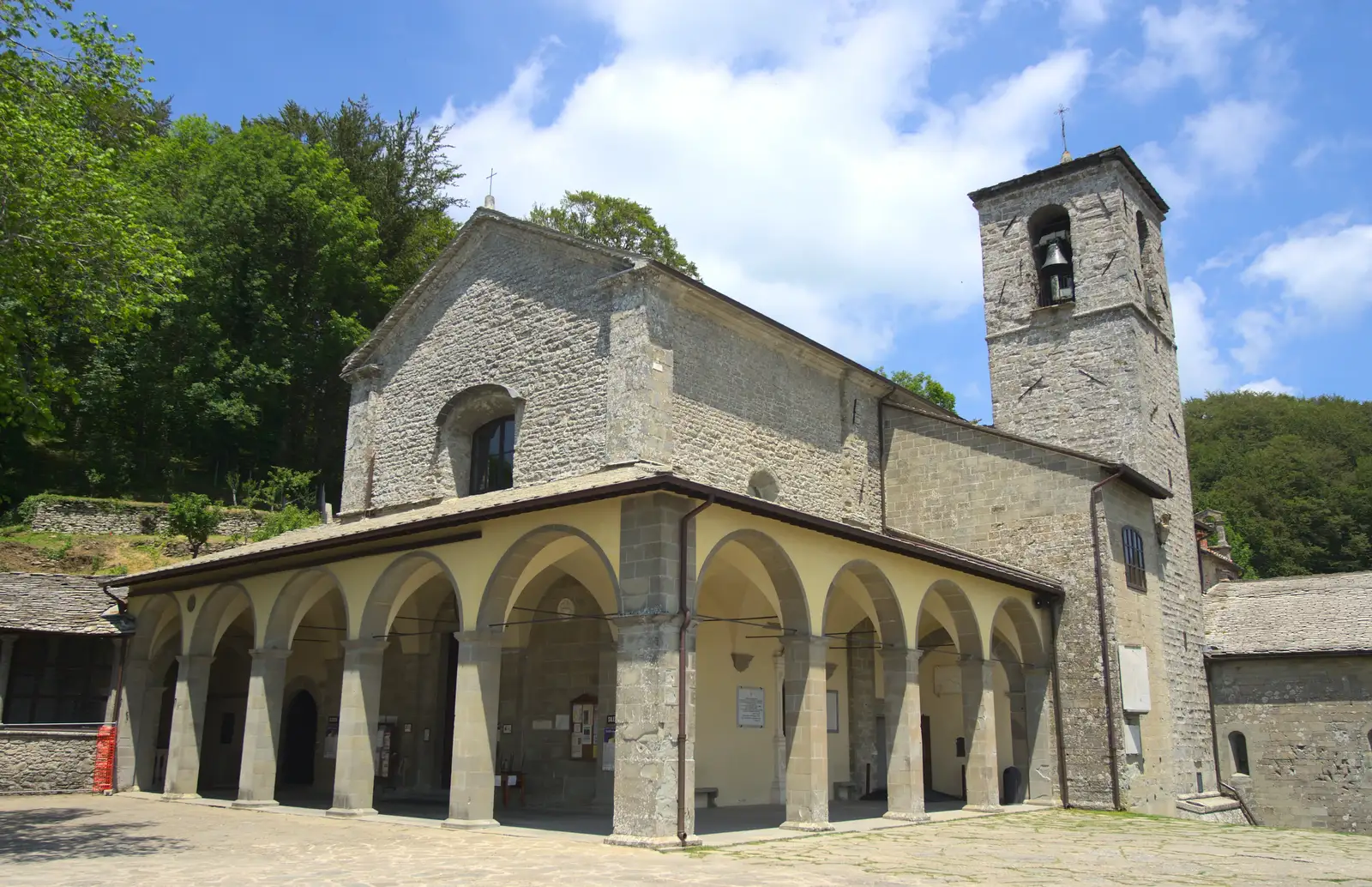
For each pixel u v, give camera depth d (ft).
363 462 76.59
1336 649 80.48
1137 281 86.53
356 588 55.21
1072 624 69.00
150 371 119.14
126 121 56.18
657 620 41.42
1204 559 106.32
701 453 62.85
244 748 58.70
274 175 122.52
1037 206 90.58
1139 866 39.88
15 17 46.83
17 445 118.62
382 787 69.41
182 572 66.18
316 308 126.62
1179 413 91.76
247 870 34.35
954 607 62.08
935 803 69.67
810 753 47.14
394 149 145.79
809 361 74.28
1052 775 66.80
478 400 70.28
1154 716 72.74
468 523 49.65
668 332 61.87
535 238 68.23
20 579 75.72
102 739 70.38
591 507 44.98
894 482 80.43
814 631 48.57
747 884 32.09
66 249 48.11
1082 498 70.90
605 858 37.29
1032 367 87.71
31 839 43.68
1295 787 80.89
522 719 63.98
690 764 41.81
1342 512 181.88
